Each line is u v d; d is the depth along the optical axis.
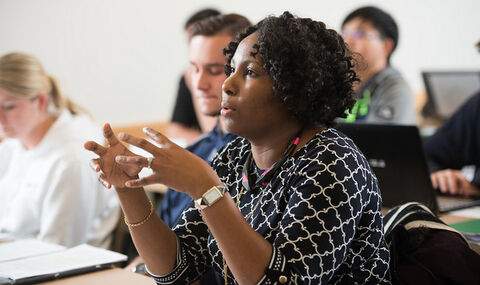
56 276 1.99
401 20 7.19
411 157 2.63
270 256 1.39
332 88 1.57
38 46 4.69
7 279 1.92
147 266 1.75
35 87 2.99
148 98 5.45
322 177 1.46
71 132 3.04
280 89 1.51
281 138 1.60
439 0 7.54
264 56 1.51
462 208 2.82
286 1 6.29
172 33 5.54
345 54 1.62
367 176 1.54
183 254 1.75
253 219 1.58
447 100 5.34
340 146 1.53
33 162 3.07
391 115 4.01
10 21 4.50
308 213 1.43
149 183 1.39
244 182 1.68
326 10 6.62
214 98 2.68
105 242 3.12
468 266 1.77
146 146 1.38
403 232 1.85
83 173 2.97
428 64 7.54
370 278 1.57
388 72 4.12
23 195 3.05
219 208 1.39
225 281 1.67
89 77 5.02
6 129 2.99
